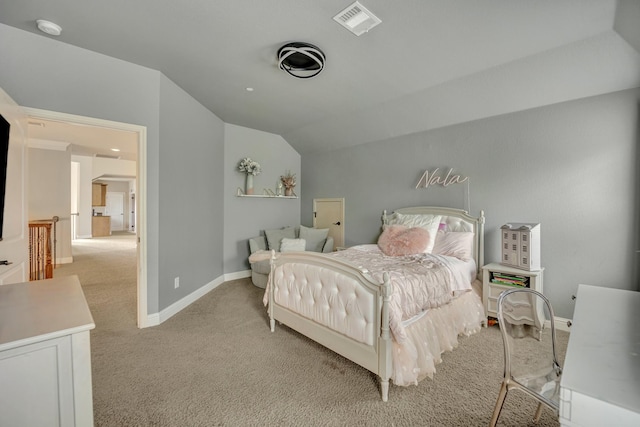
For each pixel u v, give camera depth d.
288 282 2.52
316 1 1.75
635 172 2.30
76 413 0.99
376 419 1.58
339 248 4.65
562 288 2.64
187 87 3.11
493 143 3.05
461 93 2.96
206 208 3.81
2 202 1.56
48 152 5.60
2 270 1.72
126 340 2.49
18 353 0.89
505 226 2.78
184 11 1.88
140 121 2.66
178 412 1.62
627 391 0.66
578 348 0.89
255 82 2.94
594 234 2.48
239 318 3.01
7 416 0.88
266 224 4.98
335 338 2.07
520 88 2.66
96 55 2.43
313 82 2.92
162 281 2.89
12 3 1.82
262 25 2.01
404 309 1.93
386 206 4.09
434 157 3.55
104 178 11.02
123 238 9.69
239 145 4.57
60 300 1.23
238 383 1.90
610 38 2.04
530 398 1.74
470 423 1.55
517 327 2.58
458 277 2.54
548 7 1.77
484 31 2.02
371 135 4.14
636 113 2.29
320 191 5.11
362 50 2.29
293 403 1.71
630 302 1.37
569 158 2.60
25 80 2.15
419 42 2.17
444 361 2.17
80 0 1.79
